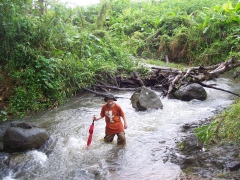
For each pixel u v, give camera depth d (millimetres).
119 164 4566
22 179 4250
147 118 6852
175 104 8008
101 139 5609
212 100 8375
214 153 4527
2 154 4965
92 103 8344
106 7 17812
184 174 4086
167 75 10375
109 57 11727
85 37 11445
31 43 8344
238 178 3791
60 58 9102
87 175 4266
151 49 17250
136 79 10258
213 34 15023
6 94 7352
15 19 7867
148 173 4234
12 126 5250
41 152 5062
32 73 7758
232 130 4859
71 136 5809
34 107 7398
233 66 8188
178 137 5547
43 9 9766
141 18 19422
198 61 15000
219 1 18219
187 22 16734
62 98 8391
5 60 7879
